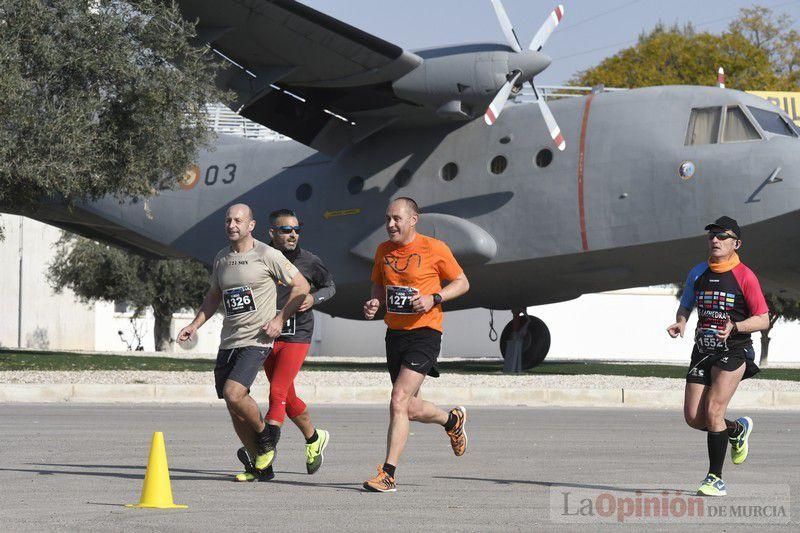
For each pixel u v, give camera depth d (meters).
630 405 46.41
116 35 55.53
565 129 60.50
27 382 47.09
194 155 61.53
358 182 66.81
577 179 59.31
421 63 58.25
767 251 57.84
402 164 65.31
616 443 28.97
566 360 102.88
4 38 53.56
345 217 66.88
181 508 16.59
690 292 18.83
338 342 115.62
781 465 23.66
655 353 114.38
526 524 15.35
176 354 99.31
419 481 20.55
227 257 19.86
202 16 57.16
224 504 17.09
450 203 63.09
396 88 59.12
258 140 73.94
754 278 18.25
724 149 56.44
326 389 45.81
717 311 18.33
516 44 57.69
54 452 24.98
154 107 56.44
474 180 62.50
